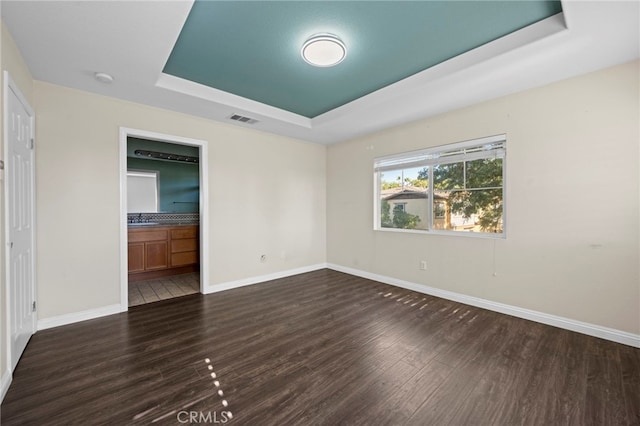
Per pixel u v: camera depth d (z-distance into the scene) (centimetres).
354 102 330
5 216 168
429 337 239
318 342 231
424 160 362
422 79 263
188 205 565
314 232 492
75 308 268
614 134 227
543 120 261
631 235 221
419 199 376
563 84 250
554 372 188
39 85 248
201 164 357
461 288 327
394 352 215
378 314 291
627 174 222
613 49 201
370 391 170
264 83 288
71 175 265
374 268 427
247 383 177
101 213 282
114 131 289
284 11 181
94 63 220
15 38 185
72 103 265
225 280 378
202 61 245
